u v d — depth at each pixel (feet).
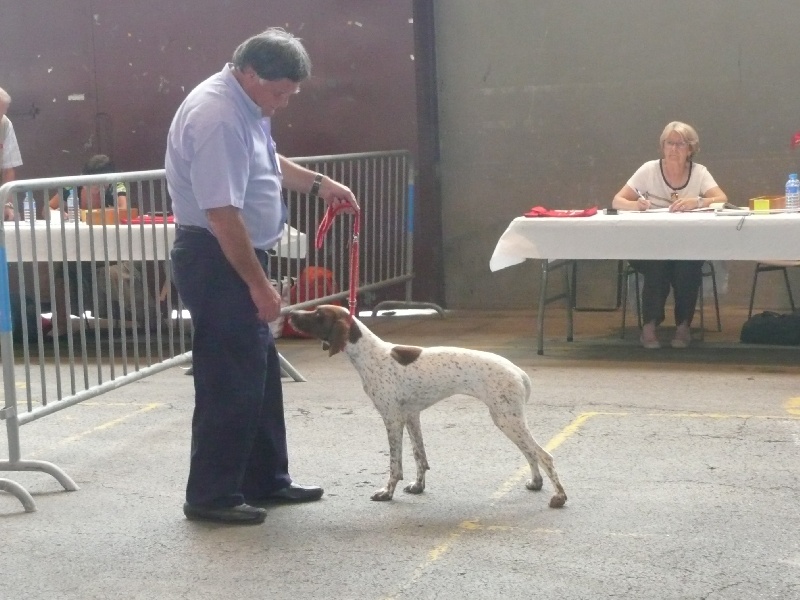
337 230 29.81
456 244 31.14
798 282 28.58
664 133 24.35
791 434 15.98
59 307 26.45
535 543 11.57
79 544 12.07
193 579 10.89
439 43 30.53
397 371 12.85
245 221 12.19
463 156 30.78
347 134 30.55
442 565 11.00
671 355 22.88
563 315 29.37
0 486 13.44
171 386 21.08
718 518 12.26
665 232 20.80
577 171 29.99
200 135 11.50
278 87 11.83
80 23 31.35
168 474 14.88
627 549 11.32
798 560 10.93
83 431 17.52
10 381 14.06
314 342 25.94
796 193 21.61
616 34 29.17
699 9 28.50
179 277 12.23
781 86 28.25
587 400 18.66
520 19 29.81
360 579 10.70
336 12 30.09
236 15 30.55
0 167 25.52
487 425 16.87
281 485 13.32
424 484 13.57
